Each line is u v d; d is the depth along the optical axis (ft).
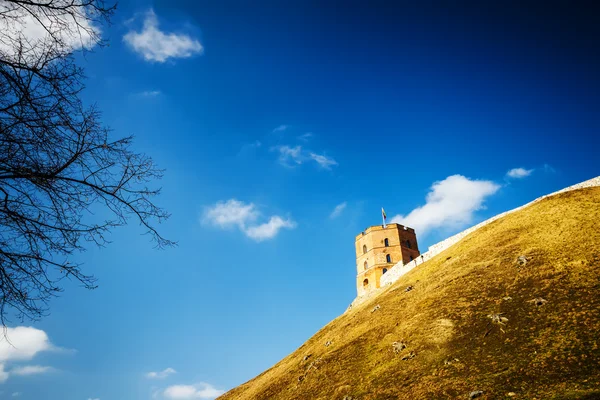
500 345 83.87
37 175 18.16
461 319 102.22
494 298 103.96
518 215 171.12
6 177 17.88
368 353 121.29
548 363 70.23
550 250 114.62
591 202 140.26
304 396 115.55
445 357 90.27
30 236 18.78
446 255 184.24
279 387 142.20
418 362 94.79
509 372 72.84
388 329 129.70
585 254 102.73
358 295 274.77
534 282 100.89
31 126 18.16
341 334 165.07
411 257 274.36
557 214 142.31
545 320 83.87
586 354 68.03
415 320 118.11
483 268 127.24
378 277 266.36
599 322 74.90
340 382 110.32
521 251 124.88
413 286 165.68
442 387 78.18
